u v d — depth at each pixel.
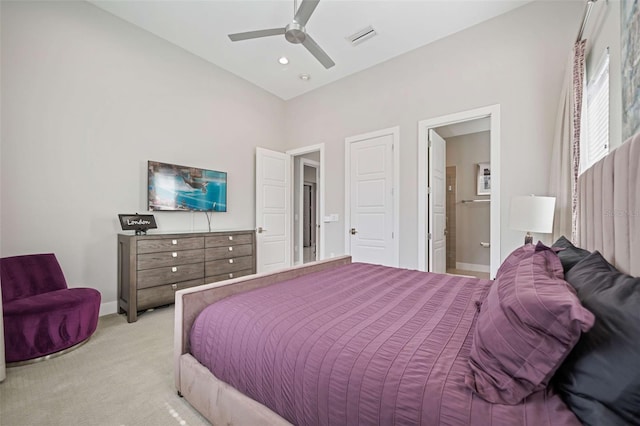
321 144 4.51
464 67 3.13
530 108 2.75
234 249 3.72
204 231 3.80
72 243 2.74
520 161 2.80
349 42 3.37
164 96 3.43
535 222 2.32
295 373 0.99
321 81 4.38
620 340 0.64
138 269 2.78
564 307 0.69
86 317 2.24
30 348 1.94
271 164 4.64
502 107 2.89
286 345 1.06
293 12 2.91
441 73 3.29
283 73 4.16
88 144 2.84
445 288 1.76
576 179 2.11
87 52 2.83
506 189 2.87
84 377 1.79
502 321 0.82
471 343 1.00
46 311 2.02
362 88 4.02
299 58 3.78
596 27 2.02
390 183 3.72
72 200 2.74
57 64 2.66
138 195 3.20
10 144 2.41
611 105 1.75
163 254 2.98
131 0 2.79
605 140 2.02
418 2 2.74
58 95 2.66
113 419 1.42
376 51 3.56
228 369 1.24
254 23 3.11
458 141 5.57
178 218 3.58
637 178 0.96
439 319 1.22
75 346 2.16
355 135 4.07
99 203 2.91
